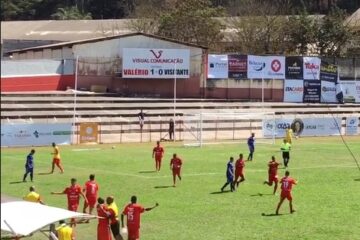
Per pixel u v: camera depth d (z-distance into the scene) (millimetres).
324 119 84062
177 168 41344
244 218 31547
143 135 78000
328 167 51594
